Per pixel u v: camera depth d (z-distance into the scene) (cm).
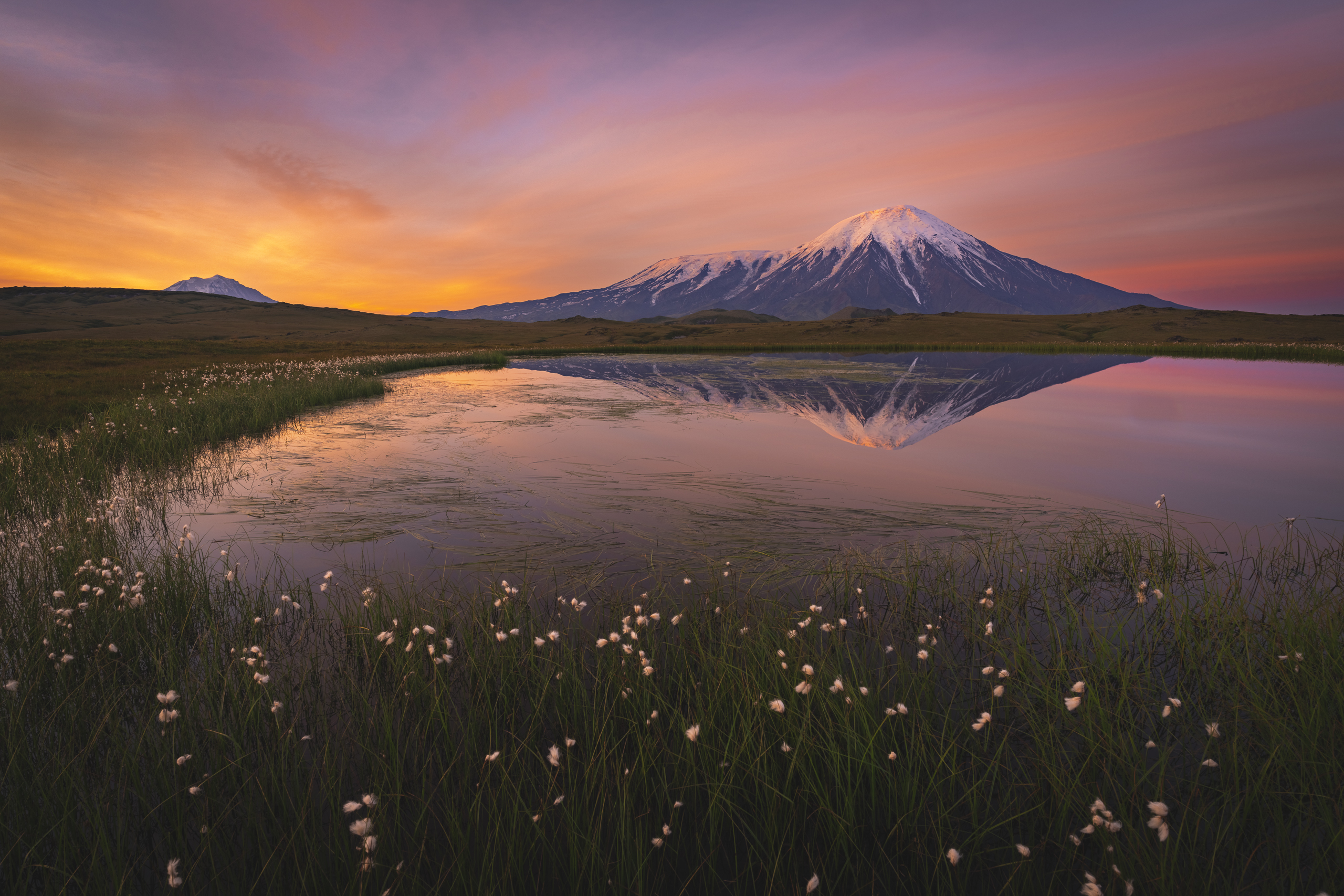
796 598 564
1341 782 299
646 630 469
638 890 266
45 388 2139
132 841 298
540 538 732
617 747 355
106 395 1992
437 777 340
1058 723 374
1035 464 1155
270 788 320
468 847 290
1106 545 686
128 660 452
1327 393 2448
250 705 379
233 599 555
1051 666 437
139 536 740
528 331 14575
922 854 284
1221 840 269
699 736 326
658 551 688
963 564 643
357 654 467
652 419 1756
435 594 573
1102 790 318
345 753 355
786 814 303
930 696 391
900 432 1536
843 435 1488
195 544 714
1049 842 294
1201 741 359
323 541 727
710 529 761
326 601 559
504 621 496
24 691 388
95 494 902
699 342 9919
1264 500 907
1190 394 2439
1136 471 1086
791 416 1823
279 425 1594
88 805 311
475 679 426
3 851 277
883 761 324
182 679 415
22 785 303
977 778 332
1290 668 402
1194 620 496
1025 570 619
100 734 360
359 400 2181
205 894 271
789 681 390
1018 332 10062
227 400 1745
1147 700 400
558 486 973
